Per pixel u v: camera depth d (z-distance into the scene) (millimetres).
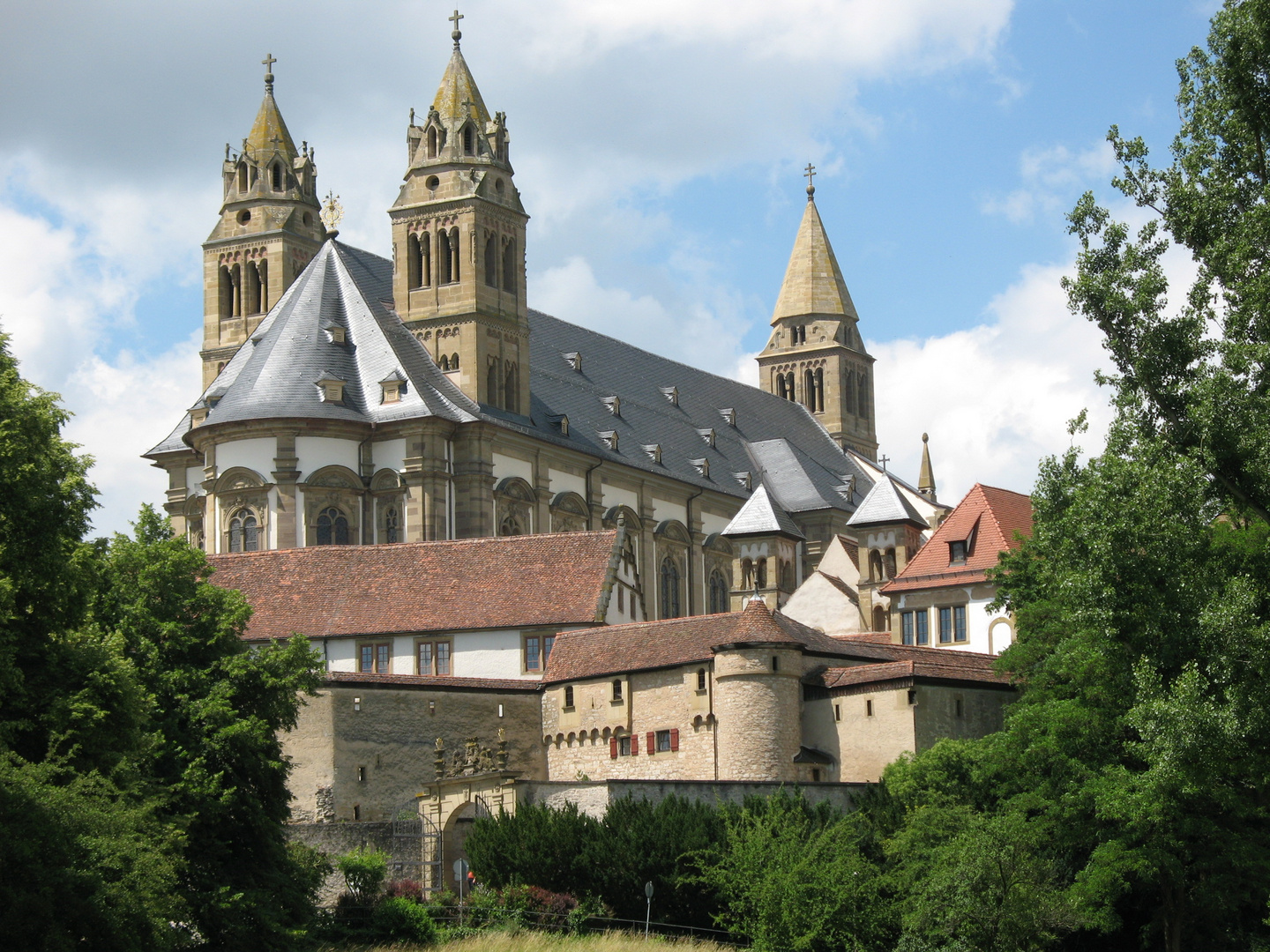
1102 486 72438
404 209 157500
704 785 96250
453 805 99938
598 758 108000
